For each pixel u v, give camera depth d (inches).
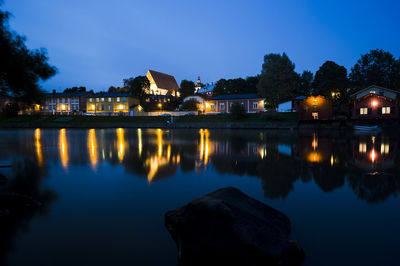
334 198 273.7
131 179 366.0
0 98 372.2
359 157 548.1
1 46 302.0
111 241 184.2
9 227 206.4
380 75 2310.5
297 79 2664.9
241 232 151.9
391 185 322.0
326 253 163.8
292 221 213.8
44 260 159.6
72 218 225.1
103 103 3193.9
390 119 1676.9
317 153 612.7
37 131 1788.9
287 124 1852.9
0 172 415.5
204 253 152.2
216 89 3479.3
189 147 761.0
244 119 2170.3
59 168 447.8
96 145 830.5
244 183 340.8
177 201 270.8
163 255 166.7
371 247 171.2
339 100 2038.6
